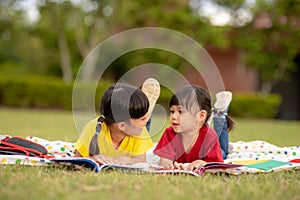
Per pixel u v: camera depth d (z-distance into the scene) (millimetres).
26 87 14727
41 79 14992
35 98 14719
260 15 14922
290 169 3502
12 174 2889
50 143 4152
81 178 2822
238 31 14938
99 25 15000
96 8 14688
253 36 14664
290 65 15094
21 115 10648
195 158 3646
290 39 14633
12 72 17969
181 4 14797
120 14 14414
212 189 2680
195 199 2451
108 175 2984
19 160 3256
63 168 3250
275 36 14797
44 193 2469
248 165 3529
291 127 10094
